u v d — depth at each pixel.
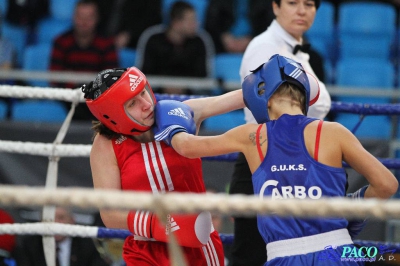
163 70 12.99
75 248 8.84
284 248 4.96
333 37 14.80
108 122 5.52
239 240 6.77
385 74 13.81
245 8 15.21
